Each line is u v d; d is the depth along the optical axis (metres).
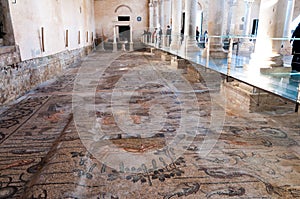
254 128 3.07
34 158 2.42
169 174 2.09
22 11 5.55
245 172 2.12
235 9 15.83
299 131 2.96
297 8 11.22
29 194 1.76
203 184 1.96
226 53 6.38
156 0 16.34
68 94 5.08
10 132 3.09
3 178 2.07
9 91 4.69
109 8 19.81
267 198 1.80
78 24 12.20
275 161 2.31
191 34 8.55
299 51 4.43
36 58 6.30
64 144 2.57
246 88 3.73
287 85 3.64
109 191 1.85
